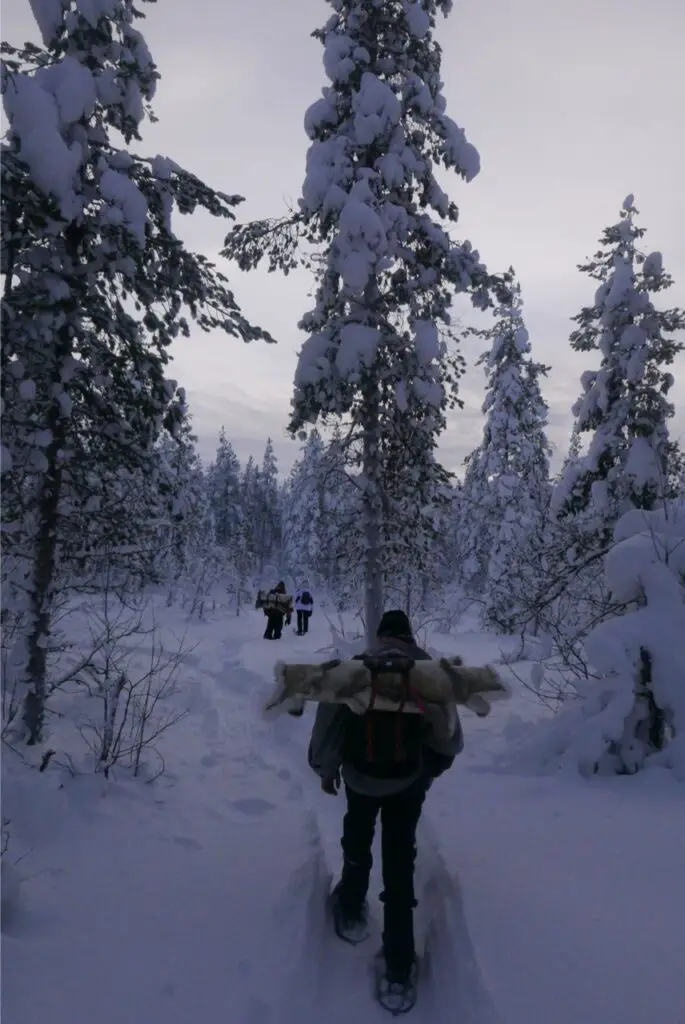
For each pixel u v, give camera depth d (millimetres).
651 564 6633
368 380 10797
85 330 6902
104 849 4211
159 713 8047
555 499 10992
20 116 5938
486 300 11250
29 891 3559
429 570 12008
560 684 9680
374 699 3240
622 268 11047
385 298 11258
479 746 7156
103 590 6926
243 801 5383
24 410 6469
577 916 3289
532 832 4520
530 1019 2523
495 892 3561
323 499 12172
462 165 10734
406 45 11148
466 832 4539
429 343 10523
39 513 6539
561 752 6191
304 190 10609
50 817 4406
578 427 11227
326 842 4547
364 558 11102
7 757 5617
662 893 3545
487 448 25516
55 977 2787
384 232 9961
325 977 3014
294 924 3217
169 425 7309
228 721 8461
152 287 6840
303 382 10438
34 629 6359
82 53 6855
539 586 9500
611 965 2865
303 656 13766
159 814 4930
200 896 3562
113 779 5484
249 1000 2631
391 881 3084
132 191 6344
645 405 10766
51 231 6066
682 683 5926
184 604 26141
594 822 4688
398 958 2916
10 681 6258
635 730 6223
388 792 3160
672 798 5164
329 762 3398
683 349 10773
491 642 18062
